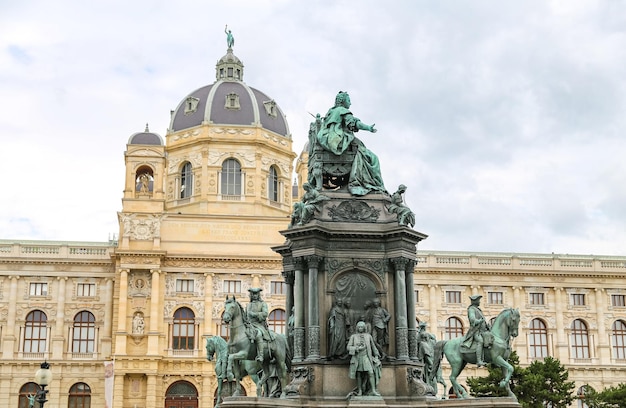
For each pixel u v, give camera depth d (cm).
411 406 2736
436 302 9469
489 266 9631
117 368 8456
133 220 8912
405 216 2938
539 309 9619
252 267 9069
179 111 10206
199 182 9694
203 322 8850
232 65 10831
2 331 8838
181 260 8931
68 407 8738
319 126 3167
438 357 3177
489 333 3081
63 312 8944
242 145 9794
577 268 9756
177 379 8662
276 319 8994
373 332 2845
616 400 6756
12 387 8725
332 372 2795
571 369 9456
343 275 2911
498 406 2789
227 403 2638
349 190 3020
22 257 8969
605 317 9719
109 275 9106
